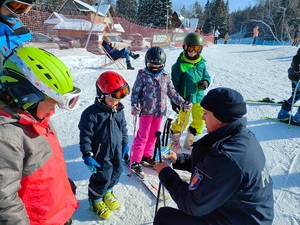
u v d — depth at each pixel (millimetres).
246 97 6379
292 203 2635
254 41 29438
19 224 1190
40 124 1338
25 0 2121
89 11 26234
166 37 21234
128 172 3117
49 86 1184
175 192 1673
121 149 2396
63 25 20391
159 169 1830
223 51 19125
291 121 4672
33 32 14211
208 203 1478
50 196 1405
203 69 3475
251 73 9625
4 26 2131
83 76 8000
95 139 2234
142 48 19938
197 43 3264
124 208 2529
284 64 12070
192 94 3314
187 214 1754
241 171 1408
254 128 4496
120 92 2113
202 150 1719
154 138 3182
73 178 2945
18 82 1171
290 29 44219
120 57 9867
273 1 48562
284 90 7176
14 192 1175
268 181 1577
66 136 3941
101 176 2279
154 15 44375
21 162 1205
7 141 1149
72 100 1291
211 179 1446
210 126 1654
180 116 3570
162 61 2834
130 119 4742
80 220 2342
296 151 3701
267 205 1555
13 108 1211
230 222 1538
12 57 1202
